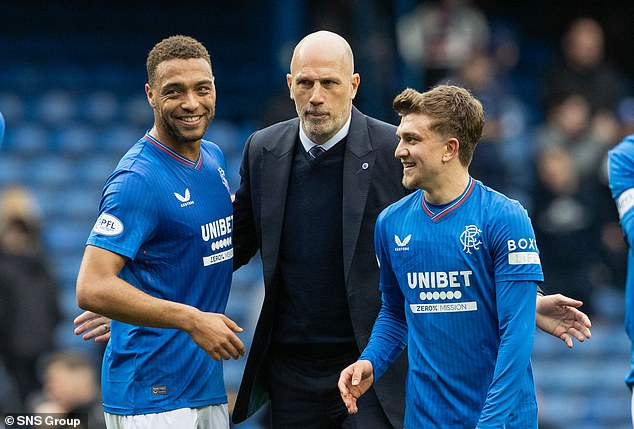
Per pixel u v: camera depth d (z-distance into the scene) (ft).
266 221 48.19
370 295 47.21
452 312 41.78
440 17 110.32
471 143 41.86
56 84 126.21
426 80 110.32
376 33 107.55
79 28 133.69
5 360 83.35
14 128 118.32
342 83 46.16
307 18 118.42
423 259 42.11
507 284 40.68
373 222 47.47
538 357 105.29
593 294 99.81
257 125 123.03
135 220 43.34
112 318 42.65
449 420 41.78
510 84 131.54
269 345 49.26
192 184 45.19
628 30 140.05
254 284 104.32
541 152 103.55
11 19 132.36
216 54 134.31
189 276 44.98
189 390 45.14
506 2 145.69
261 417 77.36
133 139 120.37
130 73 129.90
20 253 84.17
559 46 140.87
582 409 101.81
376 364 43.75
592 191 102.63
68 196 111.24
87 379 65.82
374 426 47.21
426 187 41.78
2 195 109.19
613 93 113.19
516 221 40.93
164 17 136.98
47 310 84.33
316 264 47.65
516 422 41.14
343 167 47.65
